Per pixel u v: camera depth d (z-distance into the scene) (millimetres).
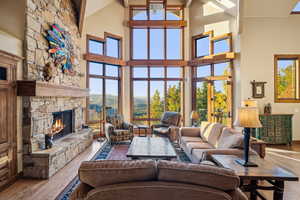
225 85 6230
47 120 3686
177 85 7418
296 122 5695
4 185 2768
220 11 6285
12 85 2941
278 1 5336
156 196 1302
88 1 5594
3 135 2773
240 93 5750
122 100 7258
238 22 5426
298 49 5699
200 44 7035
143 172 1368
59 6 4340
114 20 6996
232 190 1353
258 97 5688
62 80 4480
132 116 7383
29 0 3244
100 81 6758
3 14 3203
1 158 2730
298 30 5699
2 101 2764
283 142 5355
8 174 2850
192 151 3553
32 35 3336
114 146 5234
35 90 3039
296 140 5688
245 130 2289
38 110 3389
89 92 5809
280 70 5770
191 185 1326
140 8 7363
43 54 3672
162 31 7367
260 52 5719
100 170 1370
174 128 5590
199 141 4227
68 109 4676
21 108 3152
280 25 5711
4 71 2840
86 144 5027
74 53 5207
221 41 6344
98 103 6699
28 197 2514
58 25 4199
